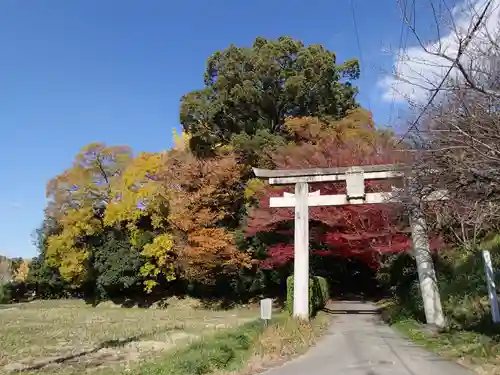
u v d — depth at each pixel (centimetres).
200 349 1098
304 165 2533
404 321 1647
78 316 2953
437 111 781
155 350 1530
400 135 988
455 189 844
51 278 4825
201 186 3234
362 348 1201
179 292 3812
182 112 3584
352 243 2495
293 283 1892
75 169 3962
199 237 3044
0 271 6334
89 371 1198
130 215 3594
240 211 3294
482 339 1062
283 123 3456
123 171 3950
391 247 2088
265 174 1789
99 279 3847
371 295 3378
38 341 1791
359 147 2417
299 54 3419
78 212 3881
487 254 1232
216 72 3775
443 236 1869
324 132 2889
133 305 3762
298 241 1727
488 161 675
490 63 657
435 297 1481
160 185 3531
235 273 3247
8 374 1172
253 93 3338
